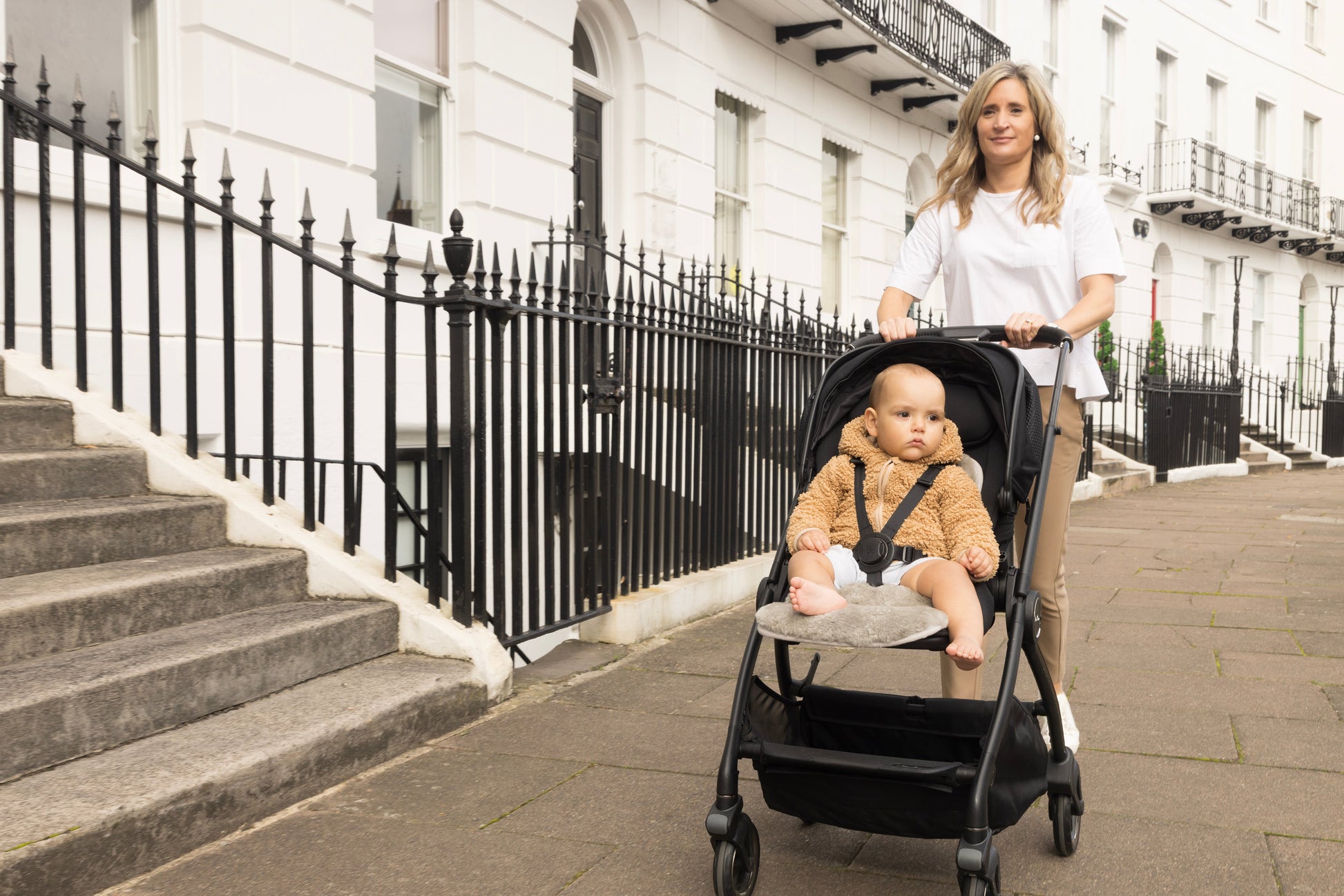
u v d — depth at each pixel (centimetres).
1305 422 2392
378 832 310
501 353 446
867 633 241
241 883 277
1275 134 2452
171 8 587
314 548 430
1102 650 525
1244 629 569
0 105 500
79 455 412
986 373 295
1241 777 351
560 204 886
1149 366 1630
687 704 433
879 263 1452
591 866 289
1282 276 2494
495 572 449
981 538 266
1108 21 1986
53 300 517
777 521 725
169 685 329
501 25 812
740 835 261
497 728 403
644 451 567
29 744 290
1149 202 2050
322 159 661
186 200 439
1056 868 288
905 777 245
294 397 632
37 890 250
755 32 1190
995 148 334
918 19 1382
